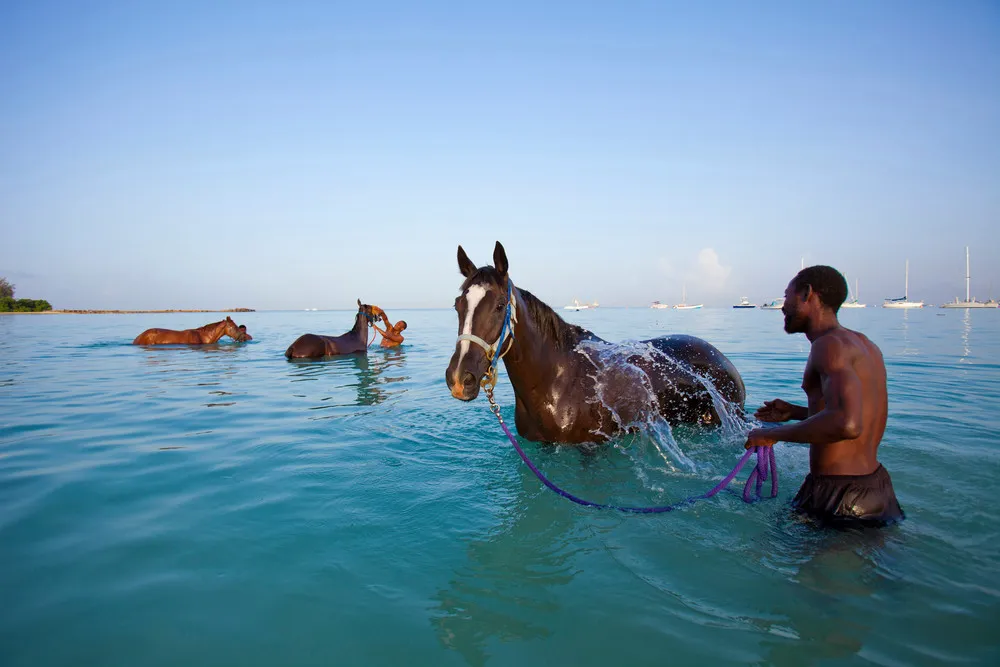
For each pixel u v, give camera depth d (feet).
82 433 17.28
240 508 10.91
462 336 11.50
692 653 6.36
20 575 8.20
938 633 6.58
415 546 9.22
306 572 8.34
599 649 6.47
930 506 10.12
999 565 8.10
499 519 10.34
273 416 19.84
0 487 12.13
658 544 9.16
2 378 30.22
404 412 20.39
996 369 28.37
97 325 101.09
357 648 6.53
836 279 9.63
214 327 56.65
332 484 12.33
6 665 6.11
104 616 7.13
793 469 12.89
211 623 7.02
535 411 14.38
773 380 25.53
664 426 15.89
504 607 7.39
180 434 17.11
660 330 62.39
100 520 10.30
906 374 26.63
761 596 7.52
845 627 6.76
